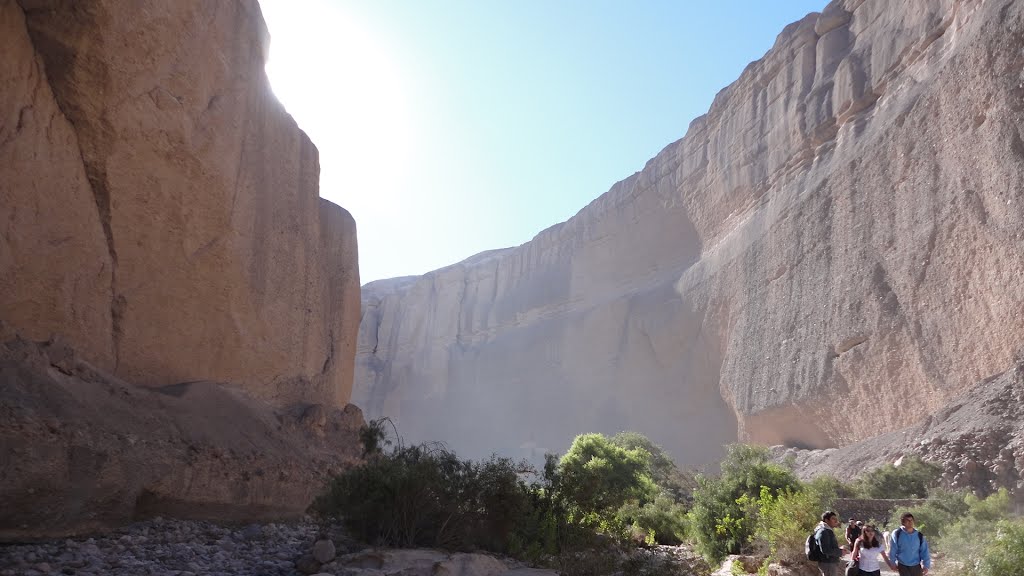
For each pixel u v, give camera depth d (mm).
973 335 22594
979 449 18812
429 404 66812
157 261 12336
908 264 25797
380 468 10047
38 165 10070
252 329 15234
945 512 14859
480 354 63812
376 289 85750
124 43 11023
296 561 8492
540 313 60750
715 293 40406
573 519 11523
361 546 9445
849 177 30266
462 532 10219
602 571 10258
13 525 7879
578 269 58344
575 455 24219
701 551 15375
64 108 10609
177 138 12516
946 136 25078
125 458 9414
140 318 11969
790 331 31812
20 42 9969
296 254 17438
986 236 22422
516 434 56812
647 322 46844
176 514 10398
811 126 35312
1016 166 21547
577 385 52531
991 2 24531
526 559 10094
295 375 16938
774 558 11297
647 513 19406
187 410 11711
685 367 43094
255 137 15883
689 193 47188
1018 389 19469
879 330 26453
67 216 10547
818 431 29594
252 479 11852
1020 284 20844
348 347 19734
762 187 38688
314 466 14172
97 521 8961
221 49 14133
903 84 29656
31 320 9844
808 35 38344
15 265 9578
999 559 8188
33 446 8117
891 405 25688
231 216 14219
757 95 41500
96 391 10070
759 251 36281
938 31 28312
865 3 34812
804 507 12195
